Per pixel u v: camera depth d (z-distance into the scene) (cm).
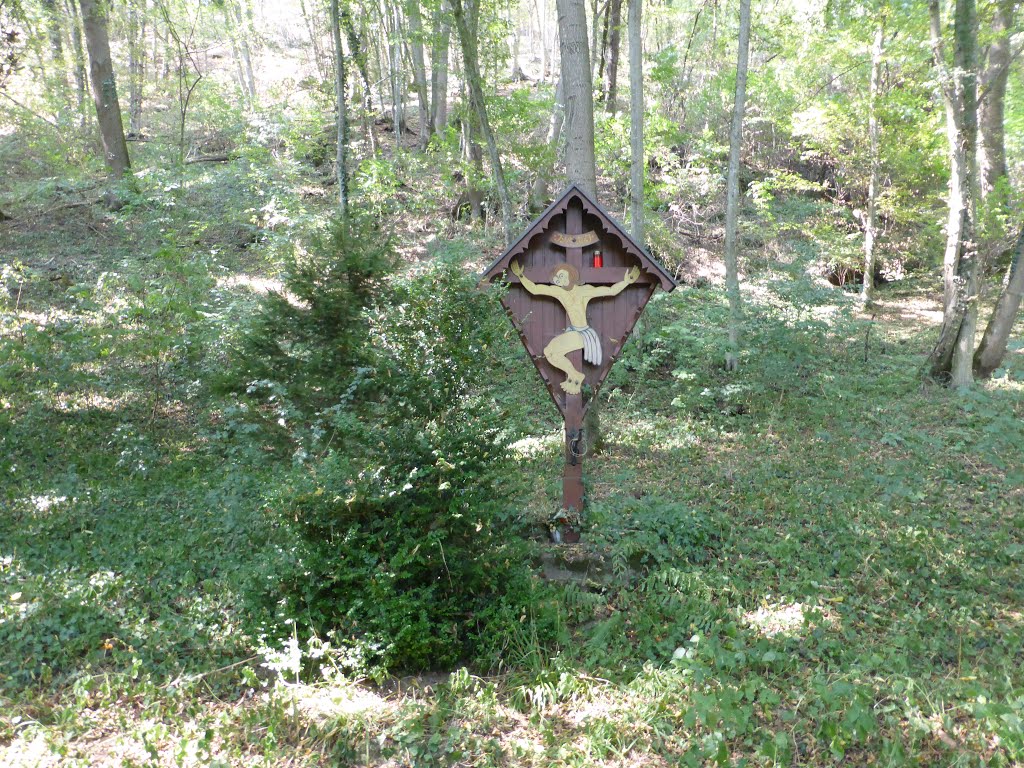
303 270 841
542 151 1426
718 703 454
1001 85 1316
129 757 427
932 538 726
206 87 2264
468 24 1320
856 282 2023
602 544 723
